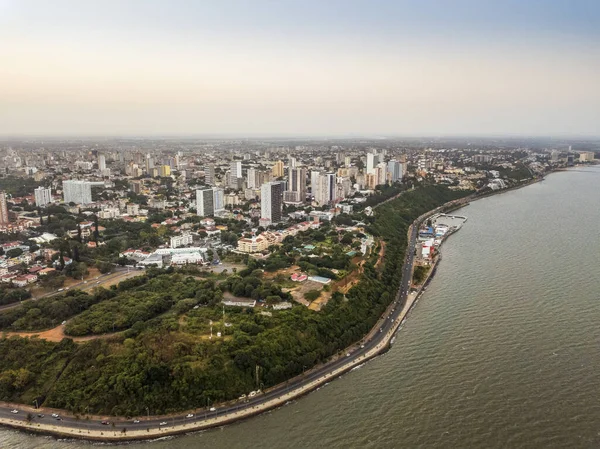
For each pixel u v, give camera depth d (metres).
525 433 198.88
